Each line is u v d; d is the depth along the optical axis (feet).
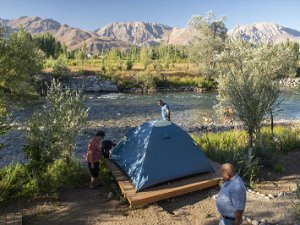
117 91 168.45
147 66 226.99
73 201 30.48
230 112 56.49
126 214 27.89
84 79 171.42
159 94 160.15
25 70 37.96
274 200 29.63
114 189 32.58
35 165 32.68
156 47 402.11
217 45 179.93
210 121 89.25
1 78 35.65
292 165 40.42
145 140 32.76
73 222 26.55
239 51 48.42
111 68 202.39
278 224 25.05
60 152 34.09
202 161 33.60
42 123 34.37
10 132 69.62
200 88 179.42
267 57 45.68
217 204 19.89
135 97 145.79
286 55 46.11
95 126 79.20
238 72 44.21
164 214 27.81
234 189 18.83
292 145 47.75
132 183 31.14
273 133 53.57
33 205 29.48
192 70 207.31
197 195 31.63
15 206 29.19
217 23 184.96
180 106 120.06
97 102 126.11
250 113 40.65
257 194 30.94
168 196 30.01
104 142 38.63
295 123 79.05
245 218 26.12
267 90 41.60
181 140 33.53
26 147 32.96
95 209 28.86
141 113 101.96
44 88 144.66
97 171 32.91
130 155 34.22
